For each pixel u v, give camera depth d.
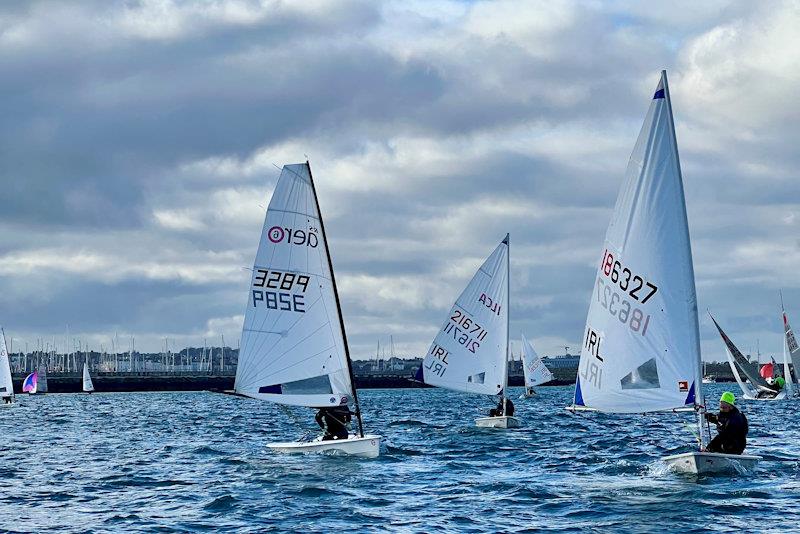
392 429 81.19
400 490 40.56
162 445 68.38
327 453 51.91
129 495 41.06
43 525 33.94
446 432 75.62
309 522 33.59
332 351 50.69
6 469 52.09
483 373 80.62
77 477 47.97
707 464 39.84
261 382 49.91
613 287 38.09
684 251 36.69
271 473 46.44
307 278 50.34
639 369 37.41
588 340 38.91
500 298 80.19
